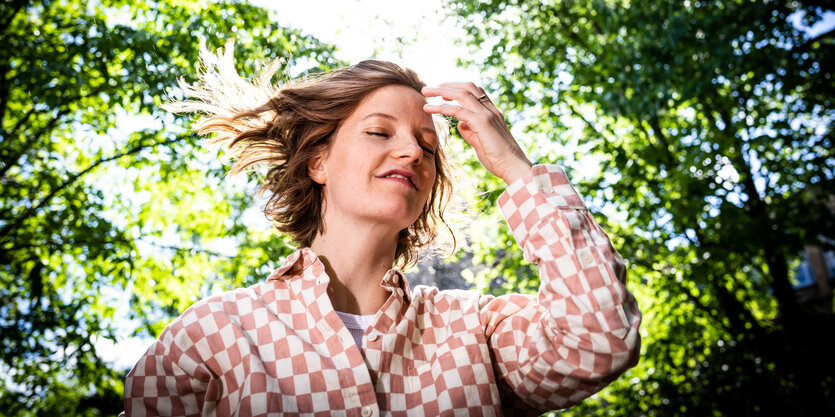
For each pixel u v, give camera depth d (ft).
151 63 18.71
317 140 4.71
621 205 25.41
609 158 27.25
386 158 4.42
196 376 4.17
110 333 20.92
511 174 4.37
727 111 25.13
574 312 3.88
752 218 23.15
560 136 27.48
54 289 22.03
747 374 24.53
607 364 3.85
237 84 5.50
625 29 24.61
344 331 4.15
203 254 22.39
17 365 21.11
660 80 22.03
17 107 22.24
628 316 3.93
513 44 26.50
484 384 4.17
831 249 23.18
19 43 19.47
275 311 4.33
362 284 4.54
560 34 27.20
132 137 21.83
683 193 22.88
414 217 4.54
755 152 24.61
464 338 4.33
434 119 5.80
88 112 21.81
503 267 25.80
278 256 21.91
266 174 5.26
